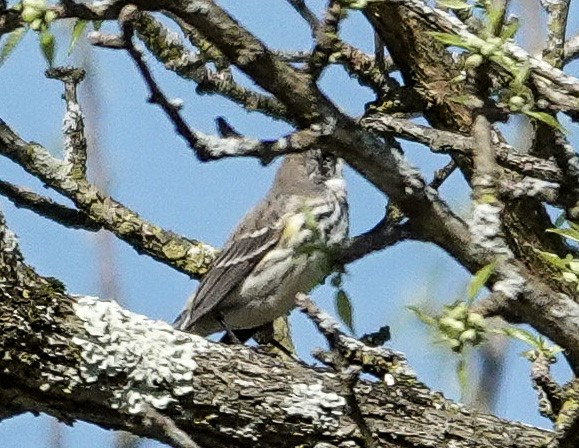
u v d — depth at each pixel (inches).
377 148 272.2
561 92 297.6
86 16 263.1
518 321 274.2
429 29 340.8
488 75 295.1
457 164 371.9
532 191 315.3
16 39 273.3
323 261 291.3
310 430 341.1
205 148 264.4
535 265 380.8
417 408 347.3
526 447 344.2
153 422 331.6
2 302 323.6
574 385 313.9
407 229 278.2
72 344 328.8
